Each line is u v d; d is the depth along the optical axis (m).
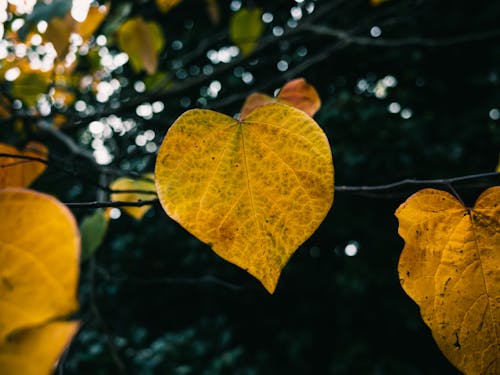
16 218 0.27
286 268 1.89
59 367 0.53
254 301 2.04
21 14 0.73
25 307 0.26
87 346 1.72
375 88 1.91
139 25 0.90
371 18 1.15
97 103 1.45
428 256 0.33
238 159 0.32
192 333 1.98
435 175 1.70
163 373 1.77
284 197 0.32
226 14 2.05
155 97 1.06
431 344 1.70
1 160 0.39
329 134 1.78
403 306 1.68
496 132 1.63
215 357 1.89
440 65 1.82
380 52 1.78
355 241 1.83
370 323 1.78
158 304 2.21
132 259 2.12
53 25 0.63
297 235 0.31
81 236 0.51
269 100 0.43
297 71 0.93
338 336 1.86
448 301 0.33
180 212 0.31
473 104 1.81
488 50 1.75
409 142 1.71
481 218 0.34
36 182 1.17
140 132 1.42
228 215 0.31
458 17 1.75
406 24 1.78
